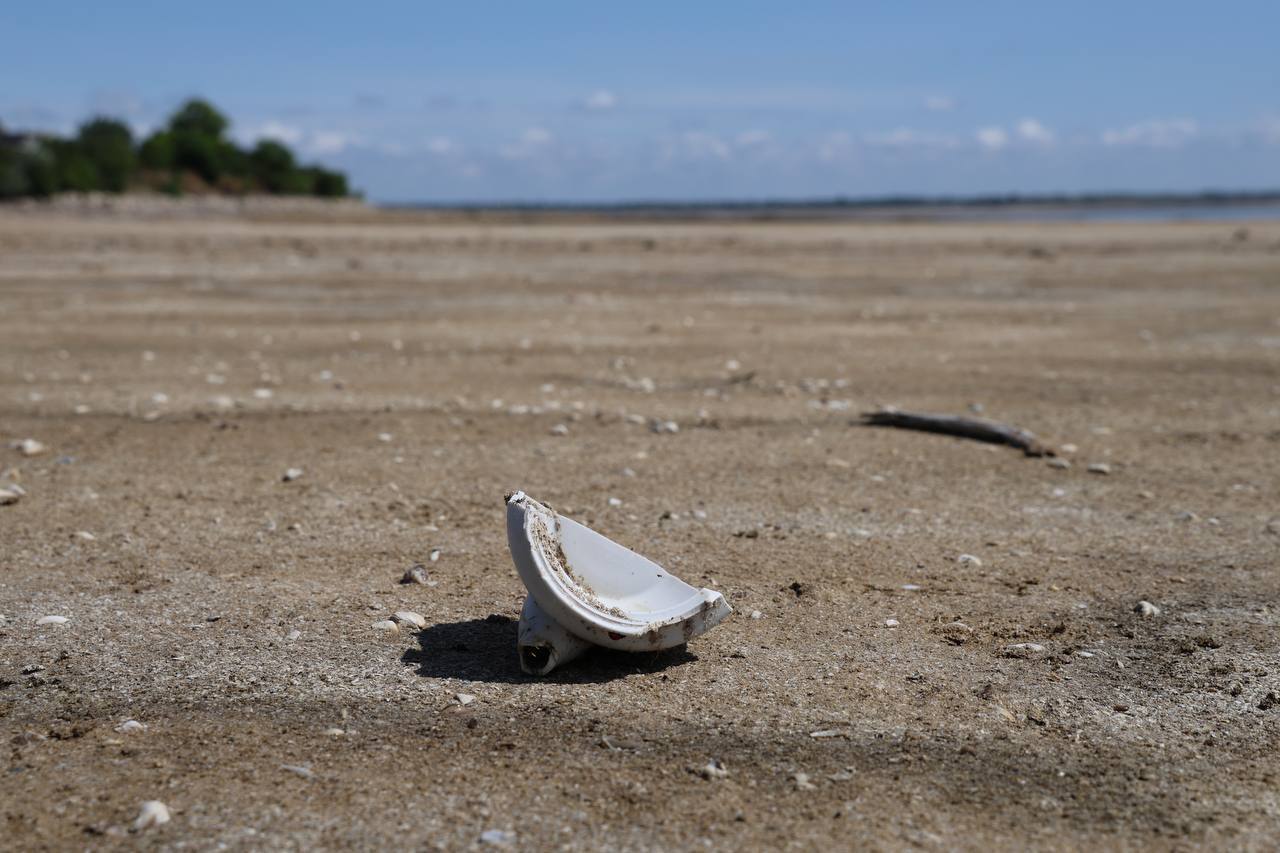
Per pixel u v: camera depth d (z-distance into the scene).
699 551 1.07
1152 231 6.56
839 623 0.93
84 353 2.05
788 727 0.79
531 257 4.38
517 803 0.71
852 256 4.59
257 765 0.74
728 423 1.52
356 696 0.82
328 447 1.38
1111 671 0.87
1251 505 1.21
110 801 0.71
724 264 4.14
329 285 3.27
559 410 1.58
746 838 0.69
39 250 4.27
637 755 0.76
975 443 1.44
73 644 0.88
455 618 0.93
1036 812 0.72
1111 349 2.22
